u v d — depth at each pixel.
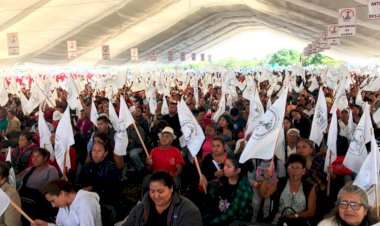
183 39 56.84
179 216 4.72
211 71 42.78
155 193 4.66
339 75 21.25
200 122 11.91
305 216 5.82
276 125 6.32
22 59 37.16
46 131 8.82
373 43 41.97
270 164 6.64
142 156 10.90
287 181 6.11
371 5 18.61
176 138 11.10
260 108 9.38
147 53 55.59
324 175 7.36
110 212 6.09
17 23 29.03
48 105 16.72
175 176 7.57
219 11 48.31
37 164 7.10
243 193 5.86
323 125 8.77
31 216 6.69
